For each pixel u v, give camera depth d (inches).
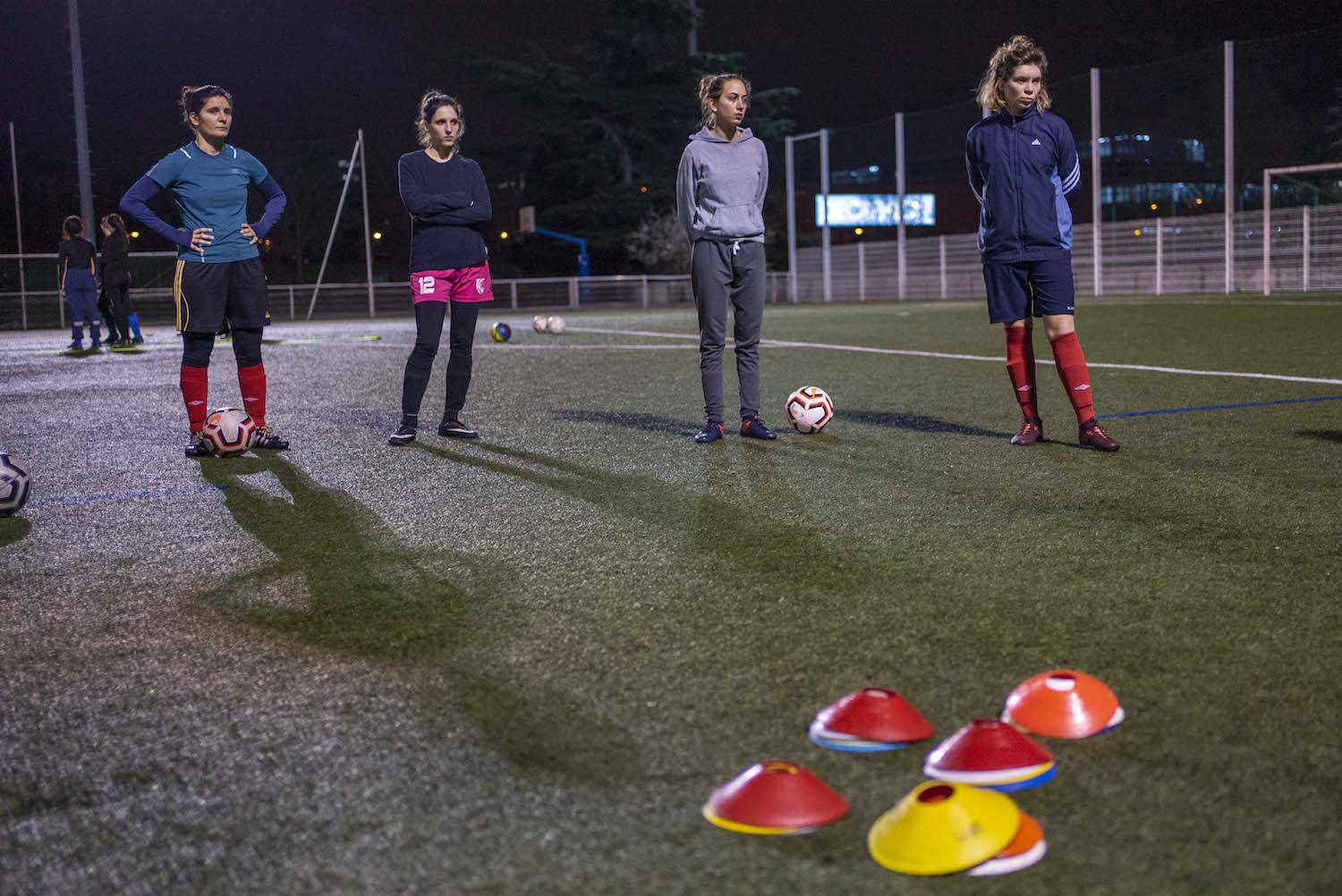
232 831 60.1
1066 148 180.9
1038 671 81.3
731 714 74.3
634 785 64.1
